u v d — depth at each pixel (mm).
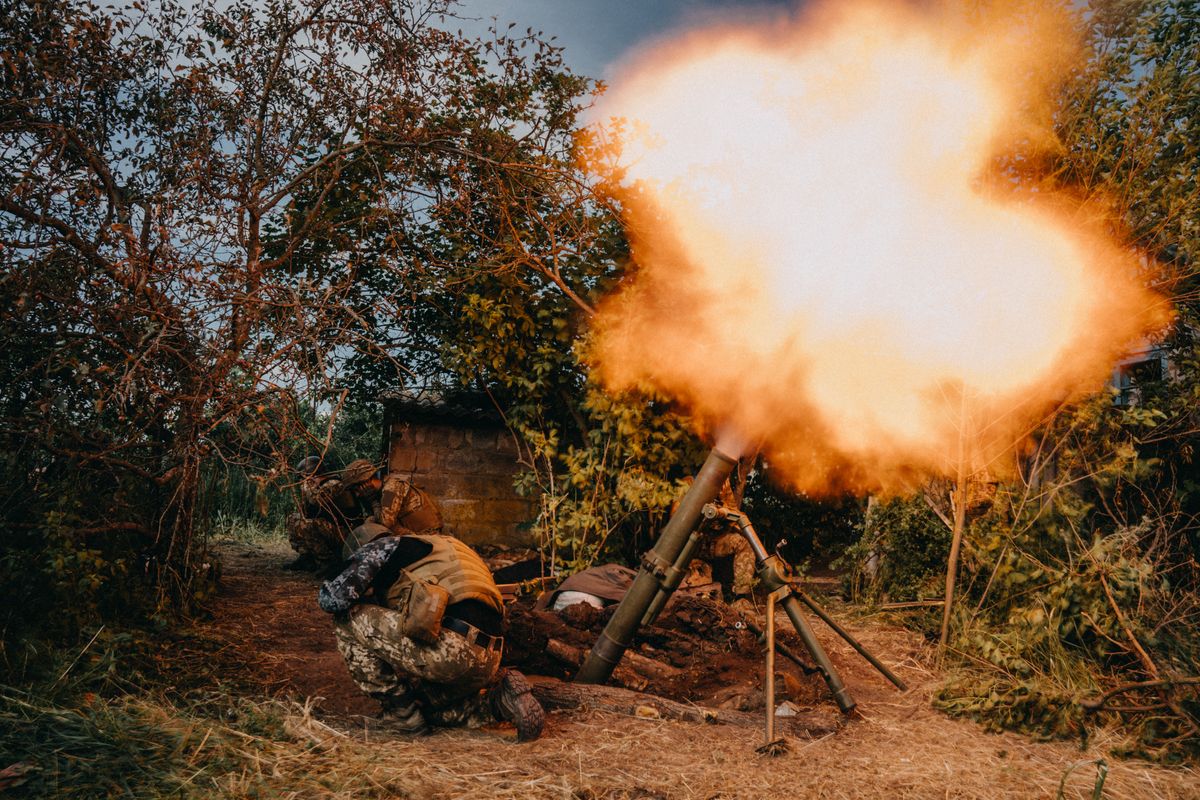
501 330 7031
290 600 6461
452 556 3705
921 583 6148
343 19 6312
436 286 7074
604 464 6875
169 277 4426
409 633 3412
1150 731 3668
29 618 4215
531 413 7262
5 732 2961
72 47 4535
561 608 5441
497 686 3660
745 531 4082
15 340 4316
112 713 3234
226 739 3180
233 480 9898
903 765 3373
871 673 4816
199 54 5980
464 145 6812
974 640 4652
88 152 4746
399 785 2934
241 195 5590
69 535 4477
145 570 5352
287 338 4465
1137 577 4348
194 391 4617
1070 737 3773
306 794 2822
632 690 4336
